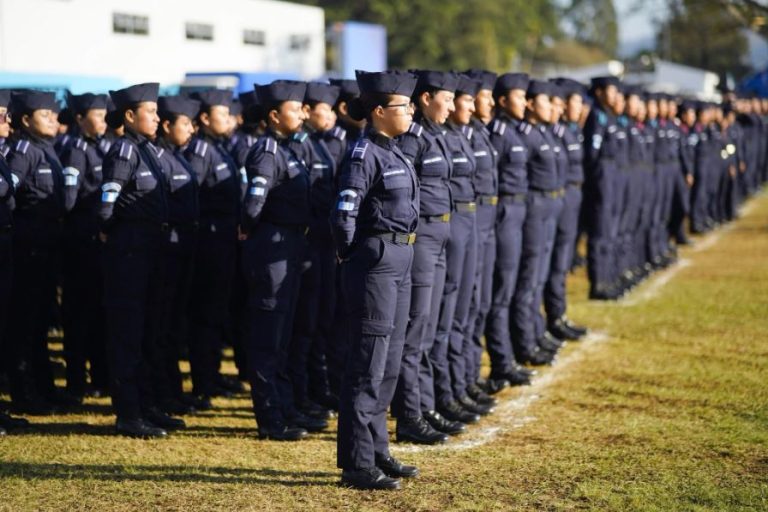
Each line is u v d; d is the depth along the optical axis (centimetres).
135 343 1118
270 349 1102
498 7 9269
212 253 1288
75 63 2523
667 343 1562
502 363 1341
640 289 2069
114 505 876
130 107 1112
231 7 3125
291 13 3456
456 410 1165
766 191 4322
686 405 1211
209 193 1293
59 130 1445
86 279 1300
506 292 1334
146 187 1107
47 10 2422
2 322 1131
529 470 971
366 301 896
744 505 865
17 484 932
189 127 1212
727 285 2081
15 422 1145
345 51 3584
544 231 1412
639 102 1978
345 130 1390
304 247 1120
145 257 1112
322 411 1234
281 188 1087
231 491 911
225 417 1220
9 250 1120
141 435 1109
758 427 1110
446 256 1121
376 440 945
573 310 1845
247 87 2161
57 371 1475
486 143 1244
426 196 1012
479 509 859
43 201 1212
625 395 1267
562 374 1389
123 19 2684
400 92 907
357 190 881
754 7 3023
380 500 885
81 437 1109
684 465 979
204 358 1298
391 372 934
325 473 966
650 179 2133
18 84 1842
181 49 2906
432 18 8062
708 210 3144
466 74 1255
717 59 8494
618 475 952
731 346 1527
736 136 3341
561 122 1606
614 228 1948
